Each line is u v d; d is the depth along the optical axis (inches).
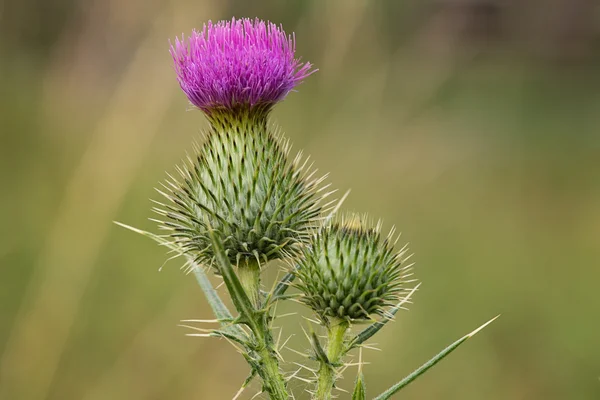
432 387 22.4
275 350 17.2
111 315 22.3
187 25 24.0
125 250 22.9
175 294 22.3
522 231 29.9
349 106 27.1
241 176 17.8
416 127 30.0
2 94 30.2
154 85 23.0
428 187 28.9
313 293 17.6
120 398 21.8
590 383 23.0
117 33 28.5
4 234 24.4
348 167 25.7
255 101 18.1
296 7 30.5
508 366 23.1
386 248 17.8
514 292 25.7
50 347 21.9
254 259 17.8
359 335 17.6
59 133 28.1
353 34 27.8
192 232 17.9
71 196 22.7
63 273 22.2
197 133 25.7
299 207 18.0
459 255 26.4
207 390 21.6
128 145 22.7
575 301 25.9
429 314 23.9
